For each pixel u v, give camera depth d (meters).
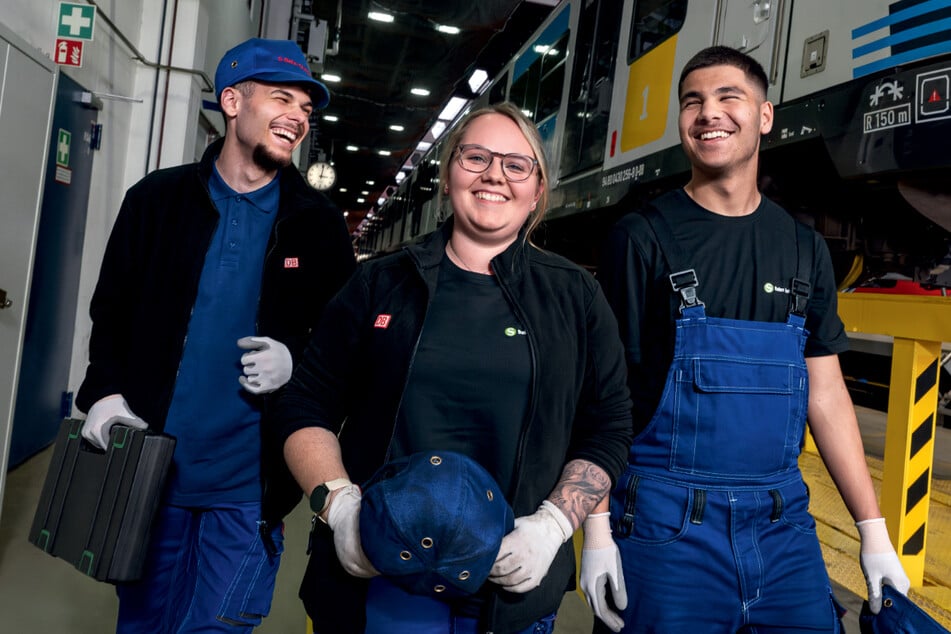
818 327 1.44
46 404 4.00
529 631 1.09
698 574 1.30
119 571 1.34
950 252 3.53
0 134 2.59
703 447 1.31
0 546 2.91
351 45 14.30
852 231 3.62
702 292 1.38
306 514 3.58
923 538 2.59
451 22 11.77
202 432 1.57
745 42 3.39
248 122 1.54
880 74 2.57
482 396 1.06
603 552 1.26
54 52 3.65
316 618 1.08
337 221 1.69
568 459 1.17
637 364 1.42
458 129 1.14
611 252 1.47
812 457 4.41
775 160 3.54
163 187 1.61
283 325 1.60
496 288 1.11
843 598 2.53
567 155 5.72
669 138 4.00
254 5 8.54
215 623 1.56
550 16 6.73
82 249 4.28
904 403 2.57
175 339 1.54
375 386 1.10
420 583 0.88
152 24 4.96
